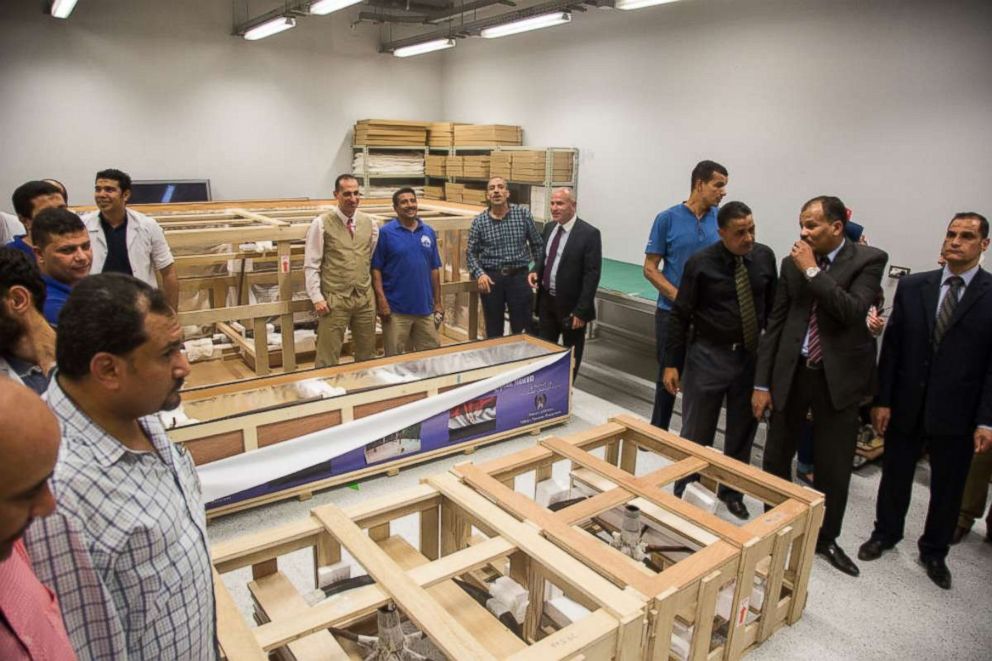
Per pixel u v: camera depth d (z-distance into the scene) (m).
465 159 7.45
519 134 7.32
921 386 2.54
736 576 1.83
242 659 1.29
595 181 6.43
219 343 4.55
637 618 1.46
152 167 7.07
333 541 1.87
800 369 2.64
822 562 2.75
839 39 4.27
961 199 3.81
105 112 6.71
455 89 8.43
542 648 1.35
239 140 7.51
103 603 0.89
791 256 2.63
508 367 3.73
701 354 2.91
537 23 5.64
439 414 3.44
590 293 4.11
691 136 5.40
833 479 2.64
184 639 1.04
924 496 3.34
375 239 4.19
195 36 7.03
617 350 6.09
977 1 3.59
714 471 2.39
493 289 4.62
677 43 5.39
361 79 8.14
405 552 2.00
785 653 2.20
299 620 1.44
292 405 2.99
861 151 4.26
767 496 2.25
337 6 5.44
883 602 2.49
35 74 6.30
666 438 2.51
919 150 3.96
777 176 4.79
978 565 2.77
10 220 3.72
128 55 6.71
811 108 4.50
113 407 0.94
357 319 4.19
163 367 0.95
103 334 0.88
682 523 1.95
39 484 0.66
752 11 4.77
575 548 1.72
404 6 7.26
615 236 6.31
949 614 2.44
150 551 0.96
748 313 2.79
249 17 7.26
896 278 4.00
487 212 4.60
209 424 2.77
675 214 3.58
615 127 6.13
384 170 8.03
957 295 2.43
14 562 0.75
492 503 1.96
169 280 3.49
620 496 2.06
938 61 3.81
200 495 1.22
